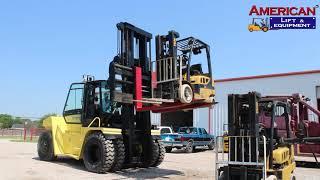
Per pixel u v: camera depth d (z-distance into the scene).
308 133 16.39
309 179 14.87
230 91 33.22
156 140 16.16
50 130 16.88
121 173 14.42
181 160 20.56
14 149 22.91
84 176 13.25
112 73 13.20
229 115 10.31
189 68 13.66
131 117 15.01
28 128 45.75
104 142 14.00
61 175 13.23
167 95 13.60
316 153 19.98
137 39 14.66
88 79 15.38
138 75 13.89
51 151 16.50
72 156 15.41
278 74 30.86
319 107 29.02
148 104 14.38
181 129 28.62
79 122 15.39
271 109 10.84
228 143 10.20
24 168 14.30
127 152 14.89
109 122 15.12
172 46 13.57
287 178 10.89
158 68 13.85
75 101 15.72
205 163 19.22
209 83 14.43
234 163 9.99
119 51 13.68
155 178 13.56
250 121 10.02
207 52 14.41
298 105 16.27
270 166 10.13
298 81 29.91
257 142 9.88
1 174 12.83
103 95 14.98
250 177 9.91
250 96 10.09
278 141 11.22
